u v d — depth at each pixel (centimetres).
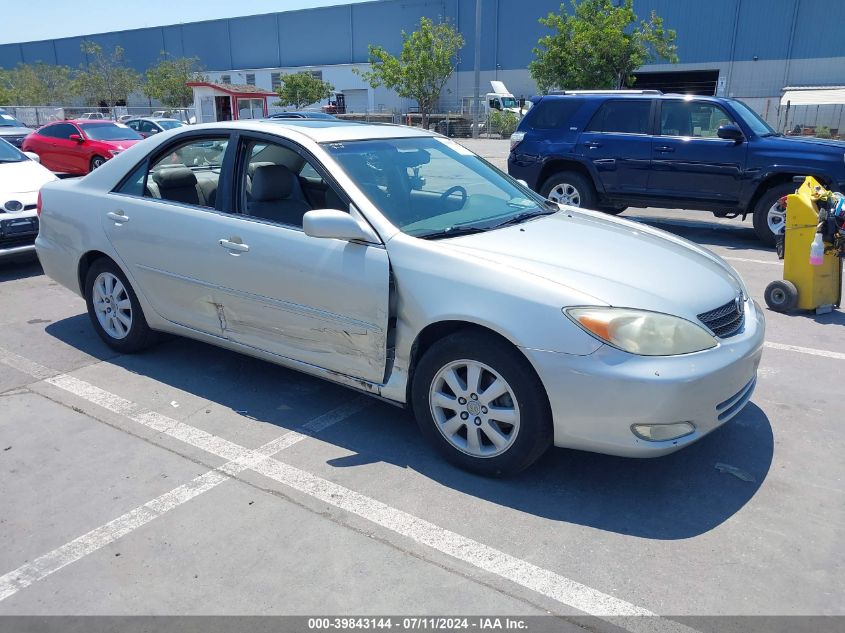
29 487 346
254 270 403
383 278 353
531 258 346
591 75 2430
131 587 276
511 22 4534
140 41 6016
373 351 367
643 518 320
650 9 4016
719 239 977
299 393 455
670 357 309
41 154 1828
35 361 510
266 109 3566
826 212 588
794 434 399
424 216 388
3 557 295
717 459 372
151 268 462
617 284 328
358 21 5059
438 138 484
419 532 310
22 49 6606
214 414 425
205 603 267
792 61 3800
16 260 844
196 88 3469
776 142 876
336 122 466
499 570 285
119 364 503
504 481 351
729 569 285
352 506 329
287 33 5366
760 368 496
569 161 1009
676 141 927
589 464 368
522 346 318
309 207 414
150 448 384
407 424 413
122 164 492
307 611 263
